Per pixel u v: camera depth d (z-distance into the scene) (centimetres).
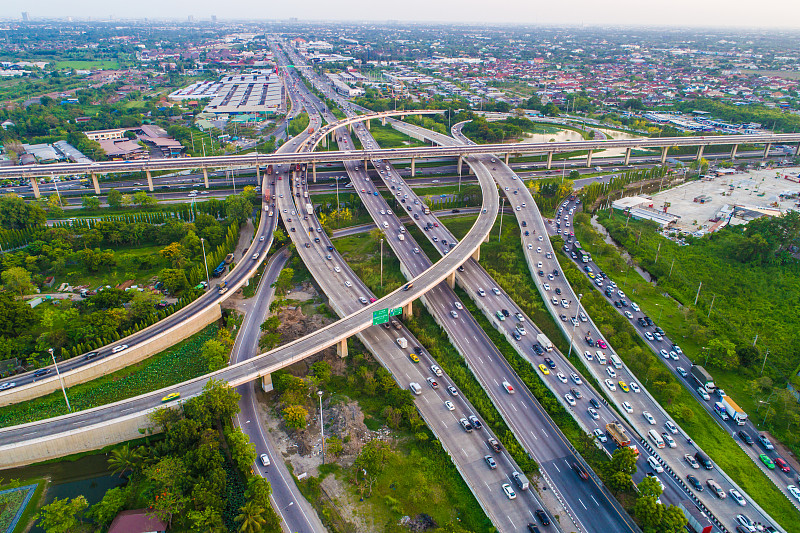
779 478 15550
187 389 17362
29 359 19062
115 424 16112
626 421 17562
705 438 16900
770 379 18875
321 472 15300
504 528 13512
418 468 15488
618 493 14800
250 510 13175
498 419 17600
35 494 14750
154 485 14250
